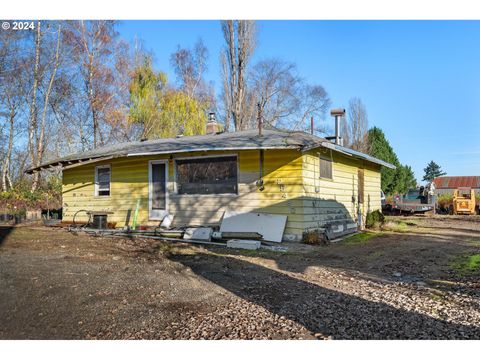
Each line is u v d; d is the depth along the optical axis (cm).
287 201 977
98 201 1304
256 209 1012
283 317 387
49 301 426
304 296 468
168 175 1148
